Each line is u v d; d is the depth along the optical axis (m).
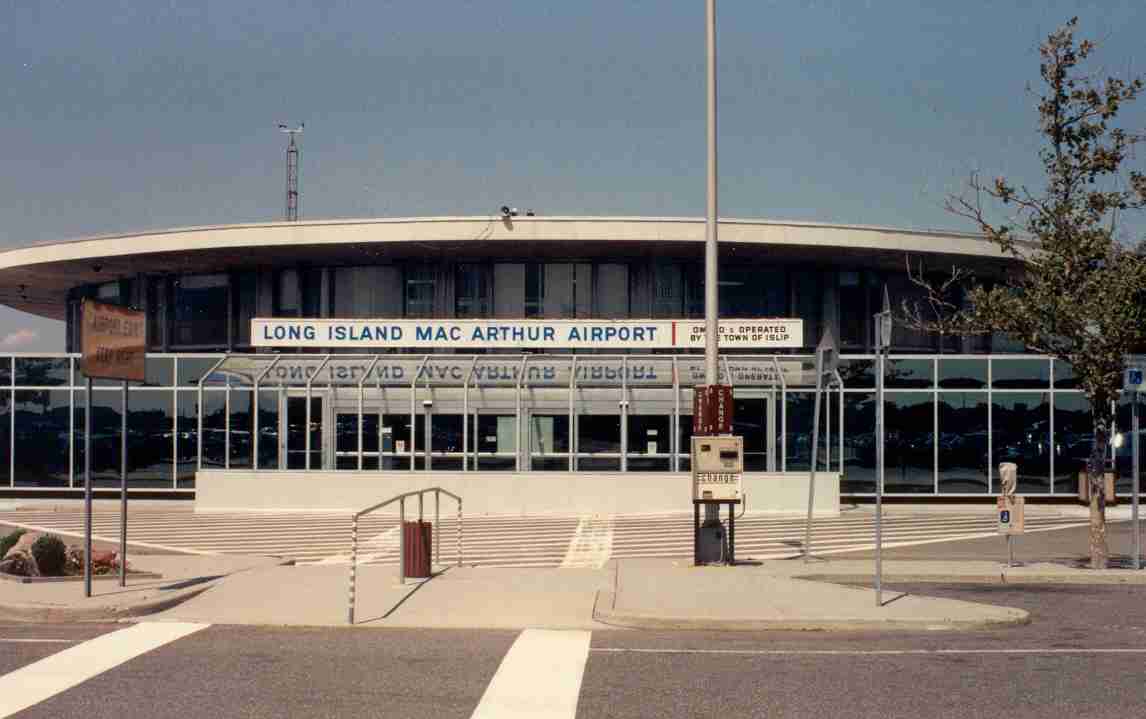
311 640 11.97
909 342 40.94
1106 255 18.67
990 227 19.58
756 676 10.28
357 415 33.28
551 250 38.31
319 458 33.31
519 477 29.89
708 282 18.92
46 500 34.00
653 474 29.91
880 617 13.11
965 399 33.16
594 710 8.96
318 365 33.53
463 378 33.25
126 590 14.43
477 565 19.42
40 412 34.41
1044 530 27.41
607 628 12.94
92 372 13.91
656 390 33.06
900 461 33.03
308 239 37.00
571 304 39.09
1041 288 18.86
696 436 18.47
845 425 33.12
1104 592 16.66
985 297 19.36
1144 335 18.53
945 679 10.21
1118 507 32.16
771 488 29.92
